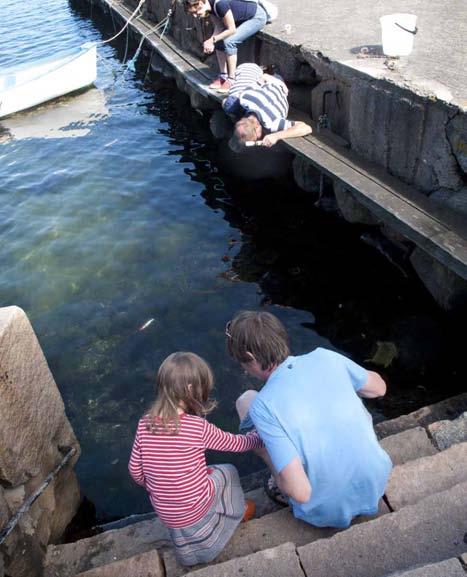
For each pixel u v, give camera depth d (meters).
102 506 3.89
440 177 4.72
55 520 3.39
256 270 6.02
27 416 2.89
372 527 2.51
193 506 2.62
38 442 3.02
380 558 2.40
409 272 5.67
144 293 5.80
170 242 6.63
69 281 6.07
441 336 4.90
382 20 5.38
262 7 7.18
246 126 6.12
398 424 3.71
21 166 8.84
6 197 7.88
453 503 2.53
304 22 7.42
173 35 11.18
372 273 5.78
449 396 4.35
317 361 2.52
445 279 4.97
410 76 5.06
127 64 13.95
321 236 6.46
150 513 3.74
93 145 9.48
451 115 4.41
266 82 6.60
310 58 6.28
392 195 4.99
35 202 7.71
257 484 3.62
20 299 5.86
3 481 2.73
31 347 2.92
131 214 7.27
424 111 4.68
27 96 11.37
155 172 8.35
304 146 6.07
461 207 4.65
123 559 3.06
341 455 2.41
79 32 17.17
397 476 2.90
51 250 6.62
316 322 5.26
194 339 5.18
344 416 2.43
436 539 2.42
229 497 2.85
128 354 5.08
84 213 7.36
